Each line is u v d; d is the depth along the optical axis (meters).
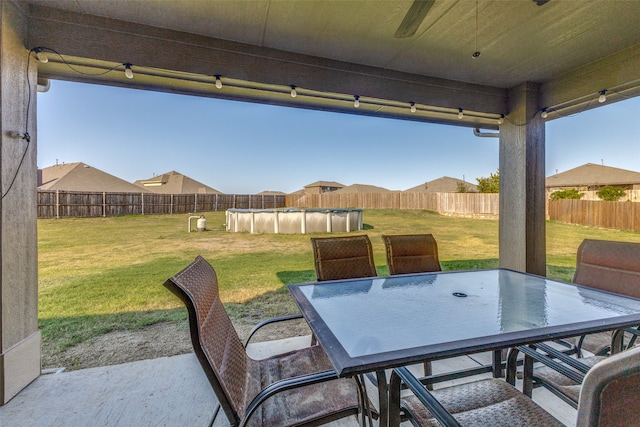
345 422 1.60
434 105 3.20
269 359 1.63
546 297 1.71
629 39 2.44
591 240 2.14
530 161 3.27
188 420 1.61
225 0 2.03
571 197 12.79
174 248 7.16
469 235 9.23
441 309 1.51
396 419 1.10
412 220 13.00
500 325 1.28
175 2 2.05
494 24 2.24
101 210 12.58
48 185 15.04
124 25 2.28
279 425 1.12
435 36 2.42
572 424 1.54
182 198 15.63
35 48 2.07
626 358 0.52
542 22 2.21
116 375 2.02
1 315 1.77
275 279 4.60
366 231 10.24
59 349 2.46
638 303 1.59
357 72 2.93
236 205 18.12
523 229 3.26
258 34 2.44
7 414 1.65
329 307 1.54
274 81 2.66
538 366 2.05
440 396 1.25
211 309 1.28
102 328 2.87
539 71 3.03
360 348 1.07
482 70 3.03
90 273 4.91
